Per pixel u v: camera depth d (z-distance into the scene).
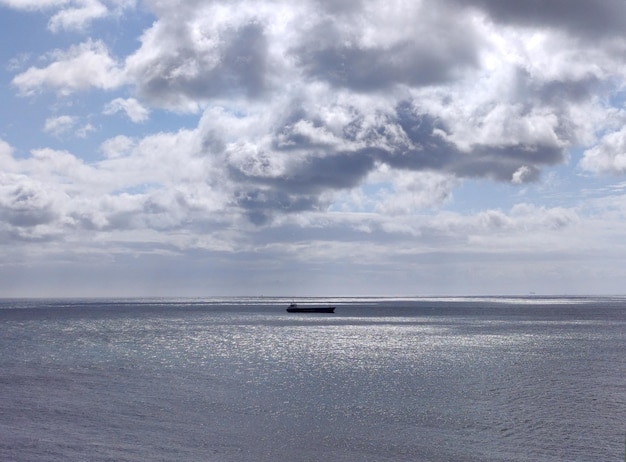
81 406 47.94
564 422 43.00
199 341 103.06
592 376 62.62
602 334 117.69
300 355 81.44
